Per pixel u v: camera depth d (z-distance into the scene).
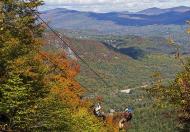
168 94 13.23
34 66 22.66
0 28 21.34
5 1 22.36
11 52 21.08
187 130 13.18
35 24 24.50
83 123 32.84
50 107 22.20
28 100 20.72
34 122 21.44
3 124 20.61
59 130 23.50
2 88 20.14
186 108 12.95
